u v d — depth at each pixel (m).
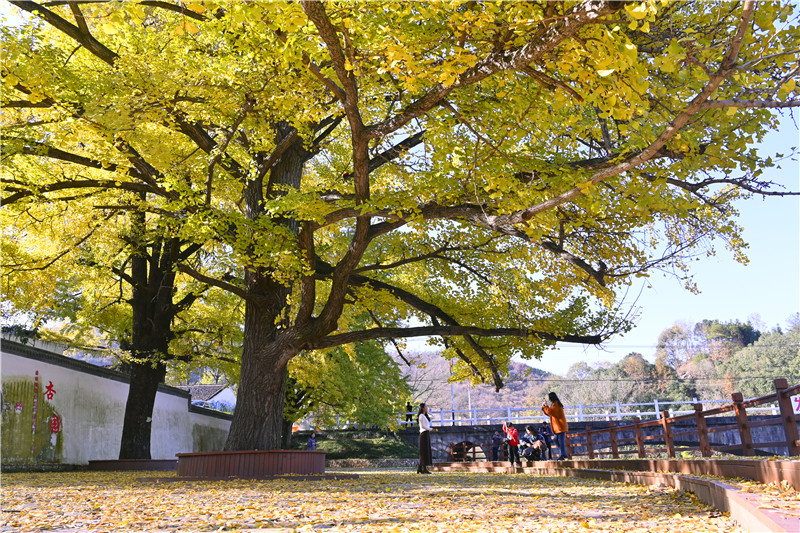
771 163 8.48
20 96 11.81
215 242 13.45
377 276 15.91
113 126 9.80
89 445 19.53
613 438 13.74
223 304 21.09
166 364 19.92
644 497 6.82
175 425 26.36
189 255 19.67
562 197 6.86
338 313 12.53
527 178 9.64
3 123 11.34
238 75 10.02
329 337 12.77
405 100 10.68
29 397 16.88
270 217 12.21
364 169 9.70
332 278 12.98
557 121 8.68
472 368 15.59
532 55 6.16
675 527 4.20
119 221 17.42
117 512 6.27
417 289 16.48
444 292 15.79
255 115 11.55
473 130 8.03
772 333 74.38
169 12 11.59
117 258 19.52
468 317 15.02
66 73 10.85
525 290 15.09
